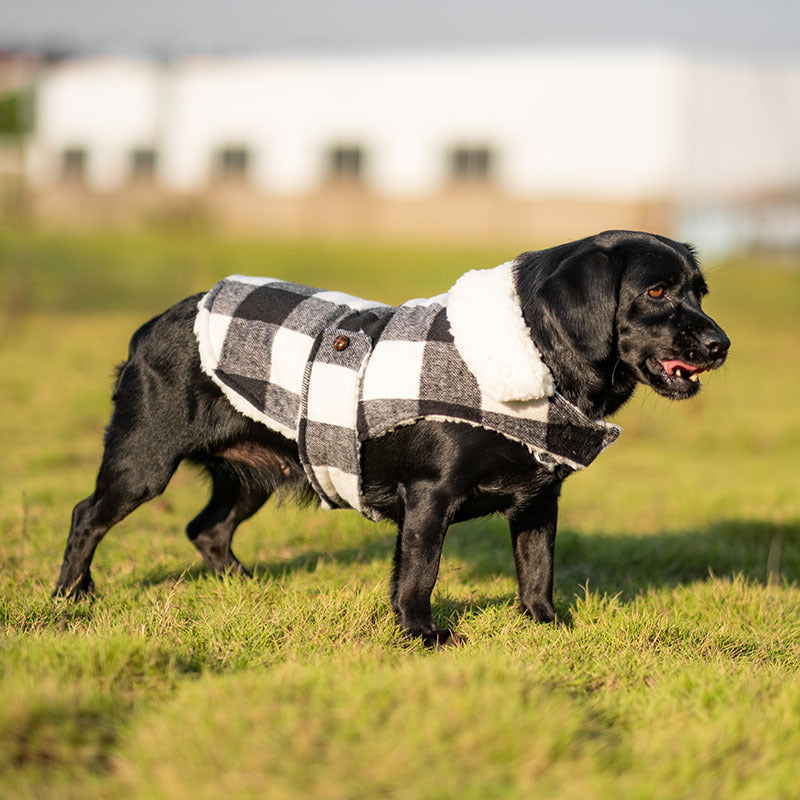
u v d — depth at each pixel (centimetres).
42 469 1131
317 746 399
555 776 390
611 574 811
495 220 4716
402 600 584
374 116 4856
